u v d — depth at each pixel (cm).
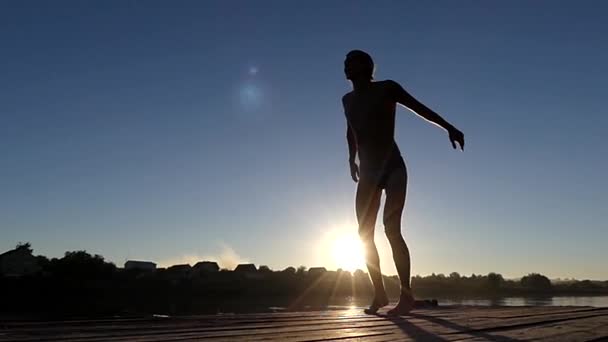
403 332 333
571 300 6141
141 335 299
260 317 489
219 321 431
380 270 590
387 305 611
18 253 6288
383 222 571
